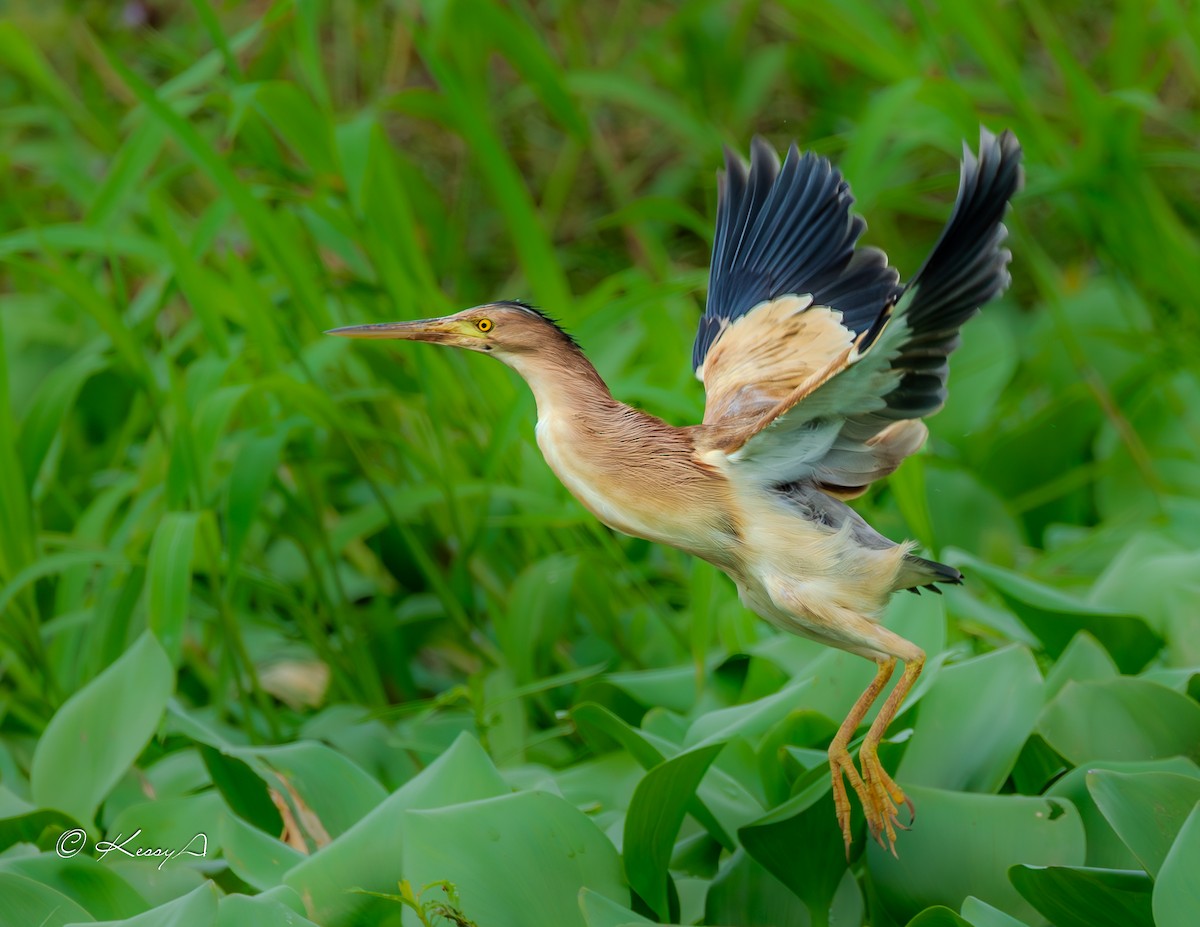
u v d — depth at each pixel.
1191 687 7.36
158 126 10.32
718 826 6.98
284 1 10.34
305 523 10.89
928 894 6.38
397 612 11.56
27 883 5.92
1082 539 11.09
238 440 10.42
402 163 13.41
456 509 10.38
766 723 7.05
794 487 6.78
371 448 12.23
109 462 13.12
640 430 6.96
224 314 10.98
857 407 6.36
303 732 9.53
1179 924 5.41
